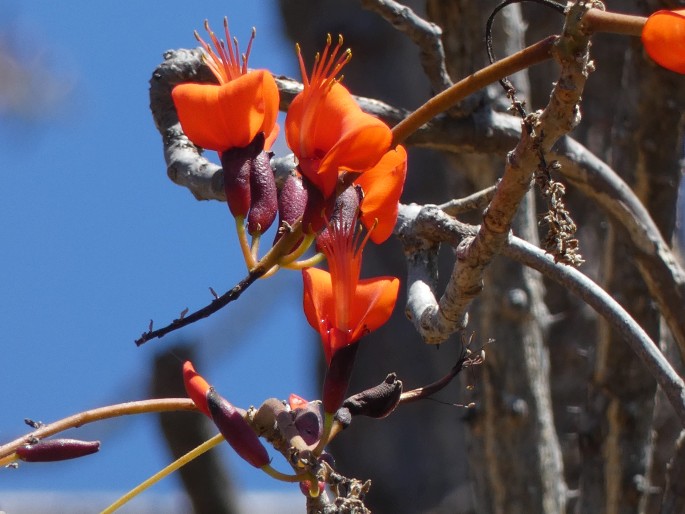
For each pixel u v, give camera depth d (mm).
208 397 1585
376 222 1592
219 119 1589
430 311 1688
